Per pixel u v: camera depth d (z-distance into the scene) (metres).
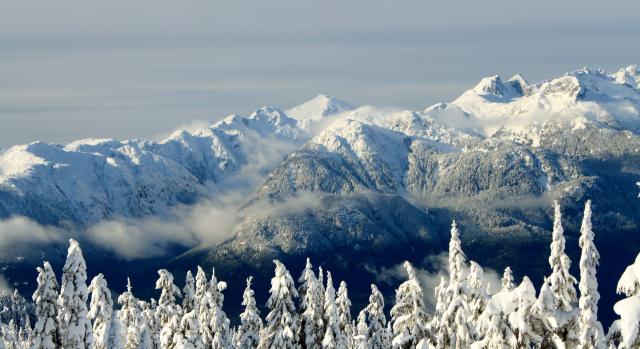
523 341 54.84
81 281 78.94
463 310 62.31
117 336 90.56
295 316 90.50
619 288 48.41
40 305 77.62
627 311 47.34
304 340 90.56
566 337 55.88
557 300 57.47
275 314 90.31
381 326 87.88
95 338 90.12
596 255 55.59
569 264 57.50
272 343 89.75
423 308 71.38
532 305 55.06
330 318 90.75
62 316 78.00
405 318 71.50
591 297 55.22
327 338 89.56
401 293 72.44
